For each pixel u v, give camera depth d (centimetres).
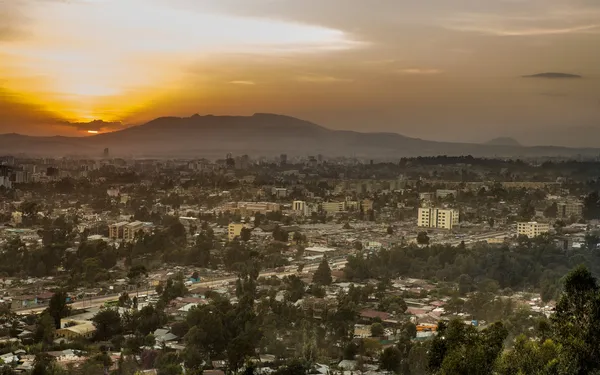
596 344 10075
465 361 9712
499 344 10119
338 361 18125
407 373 16675
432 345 10500
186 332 19875
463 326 10475
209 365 17500
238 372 16438
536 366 9788
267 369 17038
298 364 16412
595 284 10962
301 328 19862
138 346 18675
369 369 17188
